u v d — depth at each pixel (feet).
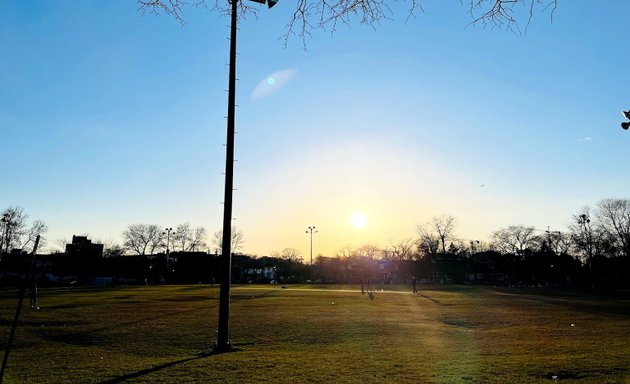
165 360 39.78
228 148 49.14
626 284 305.53
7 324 68.23
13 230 282.15
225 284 46.60
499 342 50.65
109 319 74.59
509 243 393.29
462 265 405.39
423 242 407.44
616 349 44.96
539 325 69.21
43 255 378.73
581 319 78.38
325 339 53.11
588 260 328.49
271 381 31.35
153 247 402.52
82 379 32.35
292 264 465.88
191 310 91.30
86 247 388.57
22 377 33.17
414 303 117.70
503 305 112.06
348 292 179.83
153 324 67.41
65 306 101.96
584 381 30.83
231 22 51.01
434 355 41.86
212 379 32.01
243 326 65.21
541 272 368.48
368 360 39.19
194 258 399.65
